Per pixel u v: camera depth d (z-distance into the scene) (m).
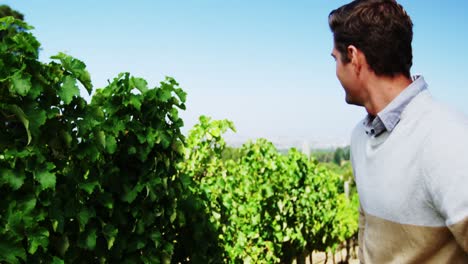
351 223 9.93
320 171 8.37
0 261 2.20
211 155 5.20
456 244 1.48
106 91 3.03
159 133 3.16
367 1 1.66
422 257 1.55
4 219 2.26
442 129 1.43
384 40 1.60
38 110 2.33
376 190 1.65
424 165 1.45
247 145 6.42
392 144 1.58
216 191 5.08
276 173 6.42
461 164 1.35
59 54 2.54
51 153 2.51
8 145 2.31
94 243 2.71
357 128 1.90
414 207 1.51
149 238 3.14
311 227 7.27
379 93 1.66
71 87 2.46
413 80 1.67
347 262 9.69
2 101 2.28
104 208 2.86
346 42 1.70
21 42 2.31
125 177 3.01
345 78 1.75
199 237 3.67
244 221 5.42
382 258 1.68
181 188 3.48
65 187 2.54
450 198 1.36
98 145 2.68
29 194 2.35
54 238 2.54
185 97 3.33
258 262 5.66
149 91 3.10
